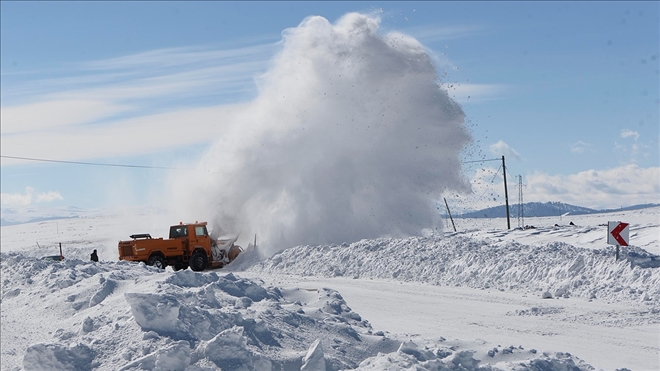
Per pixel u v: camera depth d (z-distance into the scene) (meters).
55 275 20.42
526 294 19.44
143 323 9.30
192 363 8.34
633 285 18.45
